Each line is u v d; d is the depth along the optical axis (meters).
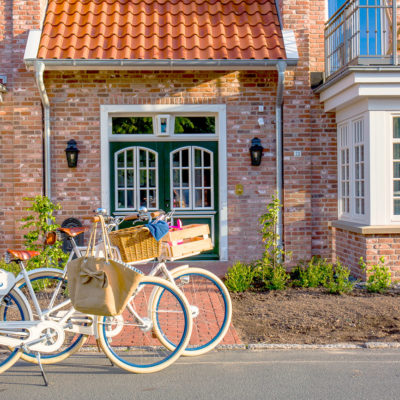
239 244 9.41
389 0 8.88
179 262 9.55
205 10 9.68
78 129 9.20
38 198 7.99
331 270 8.38
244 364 4.87
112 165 9.55
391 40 8.77
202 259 9.64
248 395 4.12
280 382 4.40
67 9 9.52
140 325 4.88
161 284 4.85
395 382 4.38
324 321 6.19
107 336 4.74
